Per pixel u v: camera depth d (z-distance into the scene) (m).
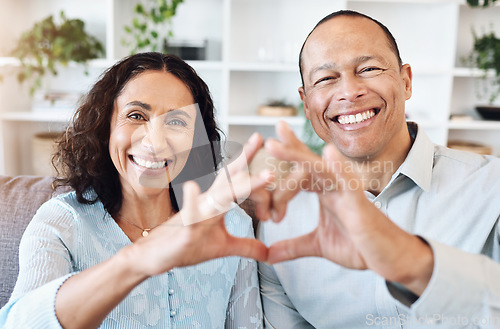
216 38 3.02
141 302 0.92
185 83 0.94
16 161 3.09
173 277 0.97
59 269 0.87
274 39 3.02
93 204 1.01
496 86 3.08
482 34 3.03
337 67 1.00
